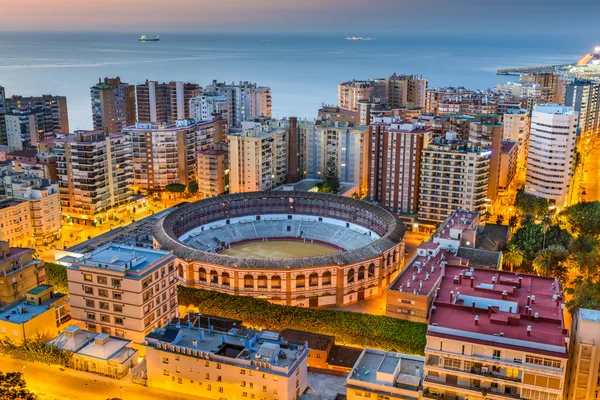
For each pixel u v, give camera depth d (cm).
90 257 17338
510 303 13288
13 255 18350
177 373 14862
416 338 17512
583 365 13225
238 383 14275
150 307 17062
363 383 13288
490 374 12200
